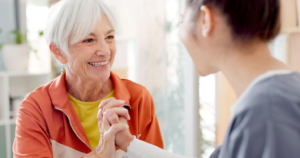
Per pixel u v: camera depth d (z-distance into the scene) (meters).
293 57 1.94
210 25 0.71
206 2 0.71
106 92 1.44
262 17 0.68
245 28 0.68
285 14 1.90
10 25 3.76
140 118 1.41
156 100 2.46
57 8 1.31
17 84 3.84
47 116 1.33
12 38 3.76
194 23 0.75
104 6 1.32
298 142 0.58
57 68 3.86
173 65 2.43
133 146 1.12
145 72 2.50
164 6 2.42
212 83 2.28
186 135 2.34
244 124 0.62
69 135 1.34
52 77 3.85
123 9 2.64
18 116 1.32
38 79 3.81
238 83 0.71
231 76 0.73
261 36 0.69
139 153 1.10
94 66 1.33
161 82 2.47
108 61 1.36
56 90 1.37
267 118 0.60
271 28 0.70
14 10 3.78
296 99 0.61
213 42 0.73
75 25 1.26
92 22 1.26
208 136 2.34
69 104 1.35
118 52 2.84
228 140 0.65
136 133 1.39
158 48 2.46
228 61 0.72
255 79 0.67
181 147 2.44
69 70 1.38
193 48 0.77
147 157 1.10
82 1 1.28
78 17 1.26
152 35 2.47
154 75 2.48
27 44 3.79
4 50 3.53
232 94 2.19
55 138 1.33
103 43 1.30
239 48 0.70
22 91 3.88
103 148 1.17
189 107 2.30
